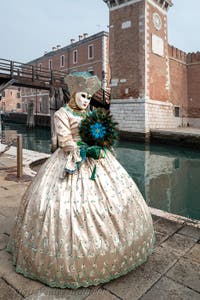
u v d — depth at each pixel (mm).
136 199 2441
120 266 2172
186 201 7105
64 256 2027
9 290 2078
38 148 18859
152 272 2350
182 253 2691
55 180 2279
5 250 2682
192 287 2162
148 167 11727
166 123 22969
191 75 27000
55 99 20547
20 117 43656
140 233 2324
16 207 3986
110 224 2137
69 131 2342
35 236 2133
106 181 2299
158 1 21438
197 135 17125
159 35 21859
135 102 20703
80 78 2377
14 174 6195
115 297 2027
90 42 32562
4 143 12156
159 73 21875
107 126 2326
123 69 21516
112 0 21641
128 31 21109
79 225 2072
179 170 11086
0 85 18547
